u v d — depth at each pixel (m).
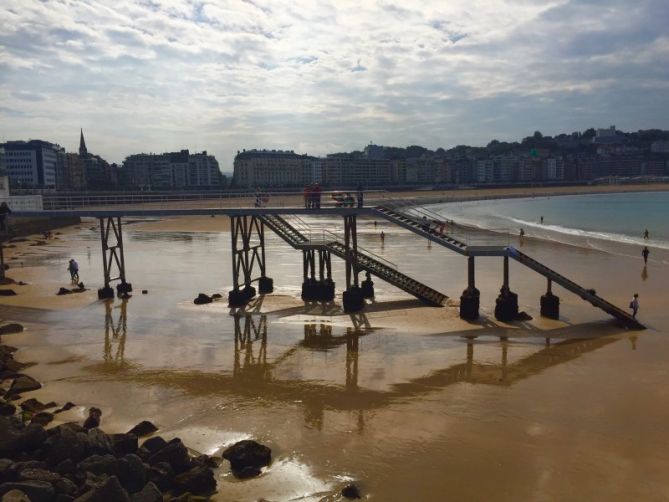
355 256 32.62
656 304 32.62
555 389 19.84
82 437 14.58
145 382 20.98
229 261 52.75
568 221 105.94
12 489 12.03
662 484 13.83
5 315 31.64
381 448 15.75
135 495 12.66
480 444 15.91
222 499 13.34
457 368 22.12
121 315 31.53
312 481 14.12
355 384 20.53
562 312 30.77
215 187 197.75
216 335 27.27
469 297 29.23
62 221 100.31
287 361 23.23
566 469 14.58
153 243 71.25
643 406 18.28
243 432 16.80
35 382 20.62
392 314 30.70
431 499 13.36
